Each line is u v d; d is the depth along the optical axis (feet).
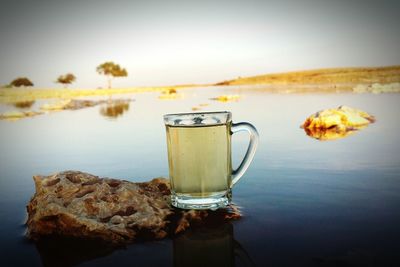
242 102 7.36
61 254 0.98
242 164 1.34
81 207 1.16
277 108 6.02
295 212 1.25
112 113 6.65
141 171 2.22
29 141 3.87
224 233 1.07
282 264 0.87
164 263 0.90
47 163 2.67
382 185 1.62
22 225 1.24
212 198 1.25
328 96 7.78
